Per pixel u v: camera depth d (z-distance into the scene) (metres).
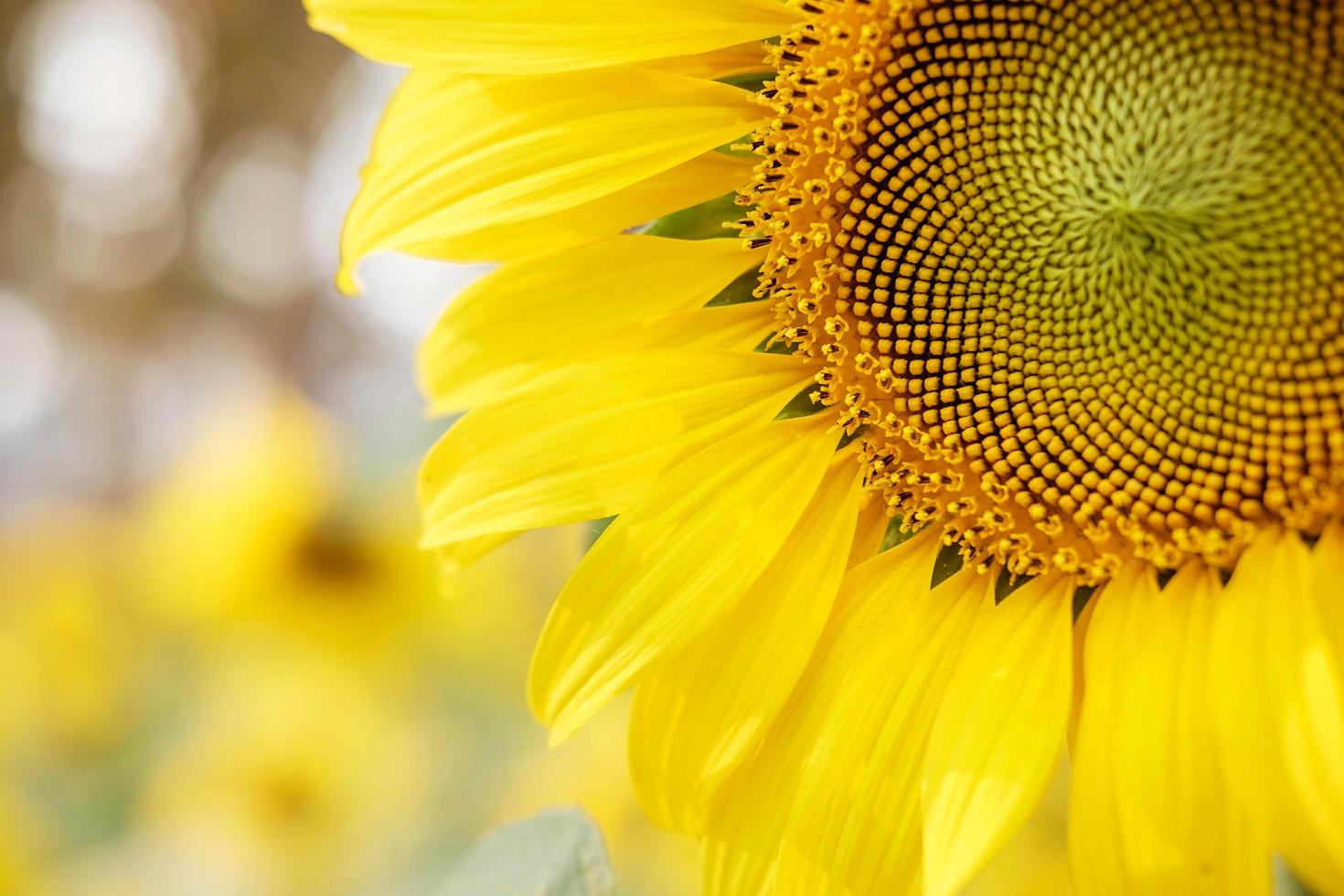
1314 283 0.47
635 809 0.84
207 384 2.17
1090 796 0.45
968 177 0.49
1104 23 0.48
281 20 2.19
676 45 0.48
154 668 0.92
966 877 0.44
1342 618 0.45
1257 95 0.47
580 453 0.48
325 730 0.81
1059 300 0.49
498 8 0.47
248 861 0.81
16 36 2.26
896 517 0.50
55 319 2.41
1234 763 0.43
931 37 0.49
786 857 0.47
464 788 0.86
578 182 0.48
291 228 2.32
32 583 0.94
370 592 0.78
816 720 0.48
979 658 0.47
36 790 0.87
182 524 0.78
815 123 0.49
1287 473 0.47
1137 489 0.48
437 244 0.49
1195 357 0.48
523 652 0.86
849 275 0.50
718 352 0.49
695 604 0.48
